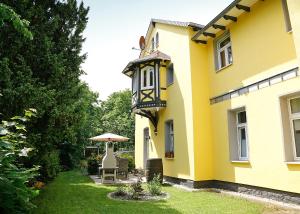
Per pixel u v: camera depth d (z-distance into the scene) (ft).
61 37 31.50
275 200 25.91
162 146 47.26
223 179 34.04
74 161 82.69
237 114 33.86
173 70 44.42
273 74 27.14
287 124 25.84
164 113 47.16
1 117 21.80
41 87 23.75
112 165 44.11
